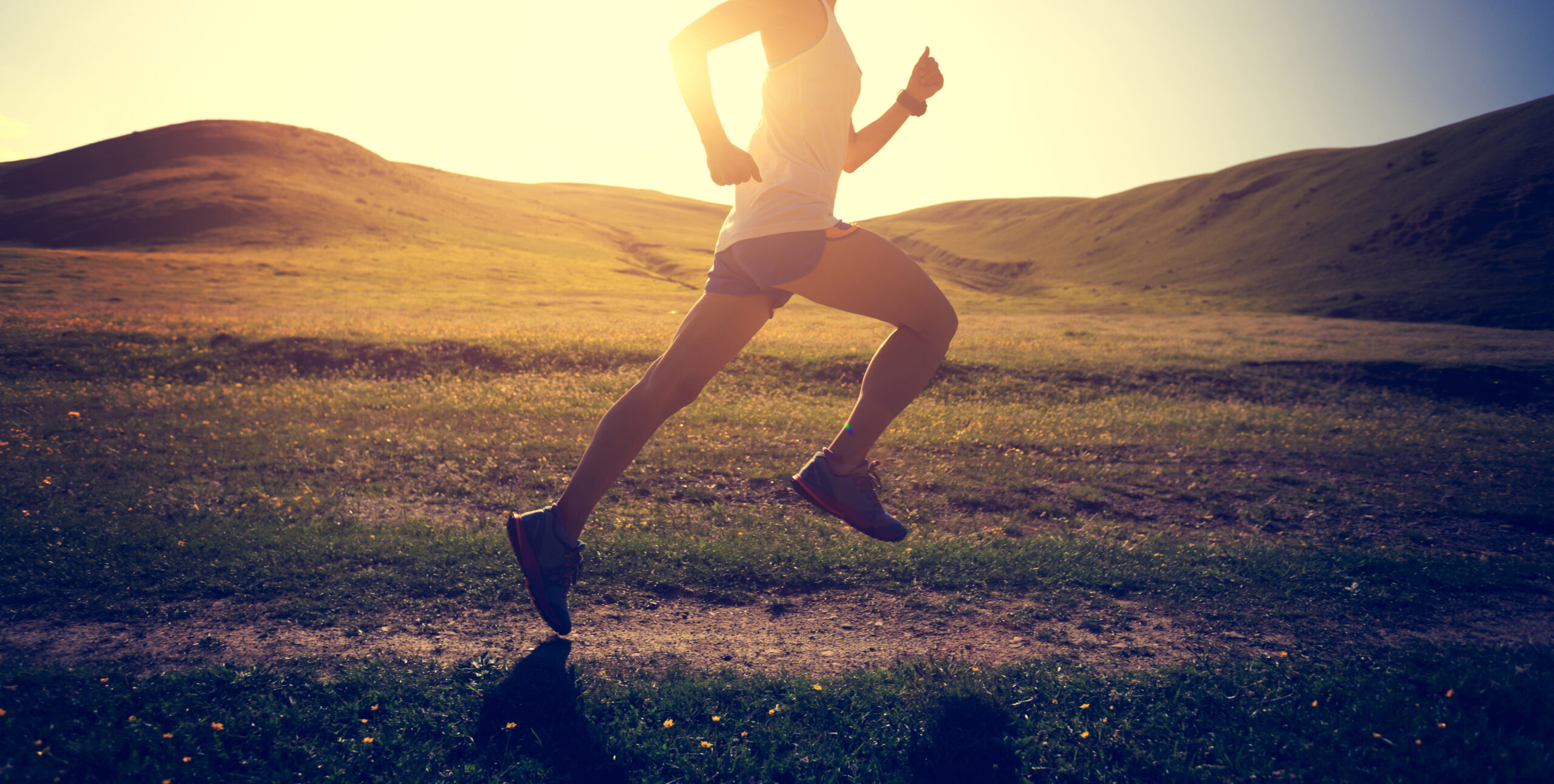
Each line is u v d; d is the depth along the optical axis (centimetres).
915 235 13712
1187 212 9950
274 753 199
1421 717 230
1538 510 626
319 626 304
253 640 289
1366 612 369
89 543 393
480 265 6009
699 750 207
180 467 604
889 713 230
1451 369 1588
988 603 365
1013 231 12862
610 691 240
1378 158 8619
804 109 187
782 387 1282
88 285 3272
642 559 400
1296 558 461
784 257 188
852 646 309
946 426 943
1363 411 1306
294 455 659
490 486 596
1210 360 1703
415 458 673
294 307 2758
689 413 948
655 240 10106
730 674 265
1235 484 711
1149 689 253
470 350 1386
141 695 226
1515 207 6216
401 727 215
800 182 188
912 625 336
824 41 185
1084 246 10400
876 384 213
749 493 600
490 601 333
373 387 1120
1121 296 6831
